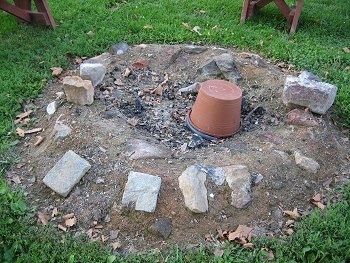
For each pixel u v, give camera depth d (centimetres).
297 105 197
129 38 255
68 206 160
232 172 162
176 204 156
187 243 151
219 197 159
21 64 230
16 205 156
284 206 163
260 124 198
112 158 168
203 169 162
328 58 251
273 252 149
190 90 217
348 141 197
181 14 285
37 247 147
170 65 235
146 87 219
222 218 156
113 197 159
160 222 153
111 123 184
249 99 212
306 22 292
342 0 326
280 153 175
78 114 188
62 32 260
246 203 158
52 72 225
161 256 146
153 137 185
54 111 194
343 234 153
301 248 149
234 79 222
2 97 205
